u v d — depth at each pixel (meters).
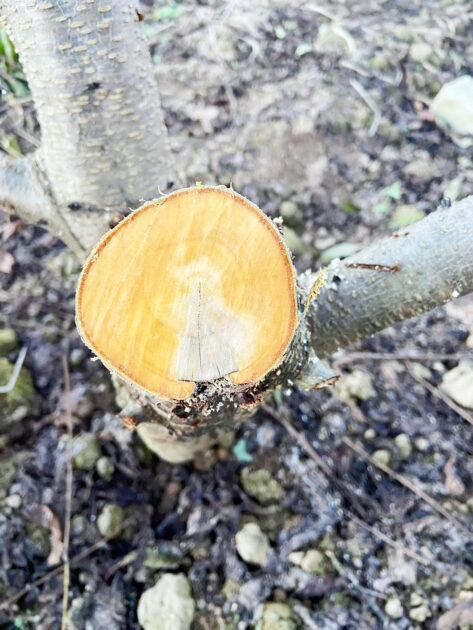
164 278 0.17
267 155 0.49
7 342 0.38
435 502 0.34
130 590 0.31
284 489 0.34
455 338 0.41
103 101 0.23
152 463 0.35
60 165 0.25
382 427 0.36
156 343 0.18
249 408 0.22
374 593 0.31
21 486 0.34
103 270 0.17
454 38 0.60
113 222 0.26
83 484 0.34
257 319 0.17
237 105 0.53
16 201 0.26
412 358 0.40
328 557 0.32
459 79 0.54
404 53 0.57
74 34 0.22
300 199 0.47
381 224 0.46
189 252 0.17
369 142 0.51
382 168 0.49
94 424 0.36
